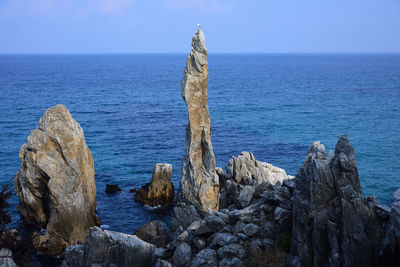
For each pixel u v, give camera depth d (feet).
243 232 90.79
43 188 153.28
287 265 79.61
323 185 76.69
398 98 542.16
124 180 220.84
